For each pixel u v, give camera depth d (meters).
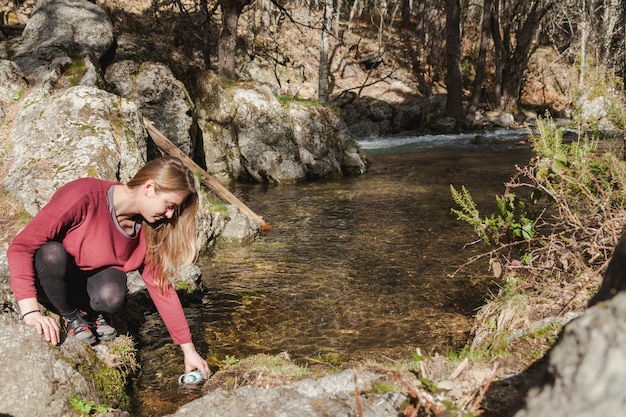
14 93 8.32
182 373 3.87
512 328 3.70
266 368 3.36
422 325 4.75
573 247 4.36
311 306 5.33
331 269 6.48
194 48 27.31
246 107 14.12
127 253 3.32
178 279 5.53
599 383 1.40
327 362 4.05
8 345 3.02
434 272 6.22
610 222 4.19
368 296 5.55
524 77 35.72
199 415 2.65
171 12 27.66
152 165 3.06
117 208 3.17
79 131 6.64
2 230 5.61
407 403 2.50
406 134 27.66
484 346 3.67
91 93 7.16
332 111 15.41
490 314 4.29
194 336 4.67
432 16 37.44
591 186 4.67
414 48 37.62
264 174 13.61
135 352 4.00
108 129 6.78
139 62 12.87
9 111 7.86
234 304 5.42
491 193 11.07
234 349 4.40
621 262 1.72
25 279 3.11
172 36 27.19
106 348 3.72
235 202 9.33
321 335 4.63
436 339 4.42
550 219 8.13
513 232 4.66
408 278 6.06
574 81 5.25
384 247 7.35
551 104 34.53
